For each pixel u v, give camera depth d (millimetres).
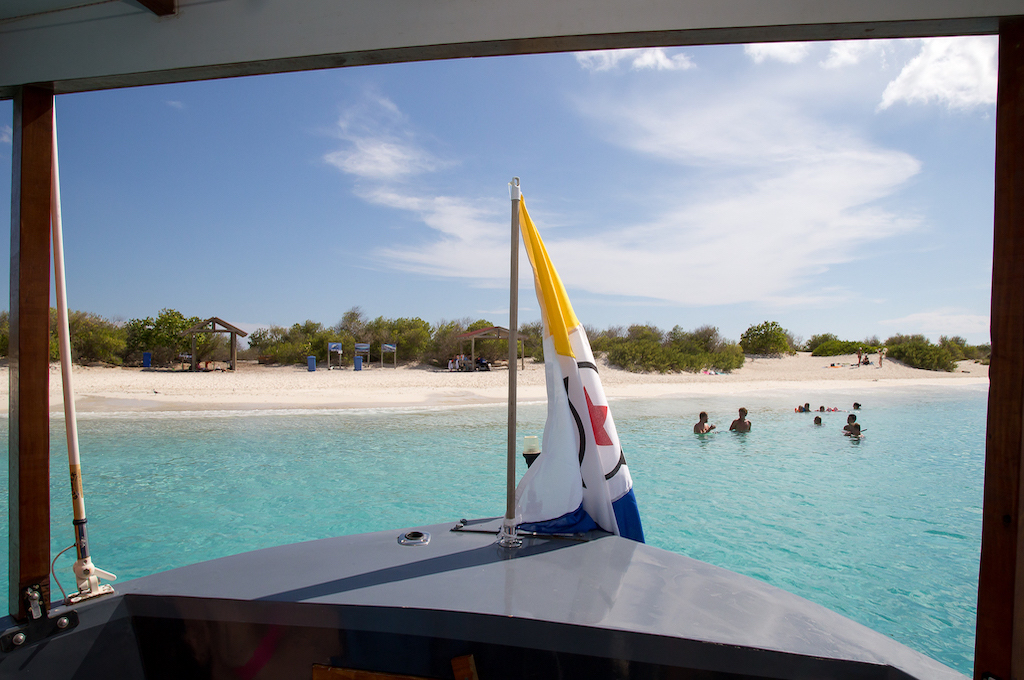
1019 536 1424
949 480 9703
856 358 41625
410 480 9281
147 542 6434
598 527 2412
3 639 1523
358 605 1619
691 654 1443
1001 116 1515
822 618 1599
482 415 16281
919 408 20312
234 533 6770
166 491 8453
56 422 13492
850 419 13859
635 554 2086
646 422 16016
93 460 10211
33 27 1838
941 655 4273
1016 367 1448
